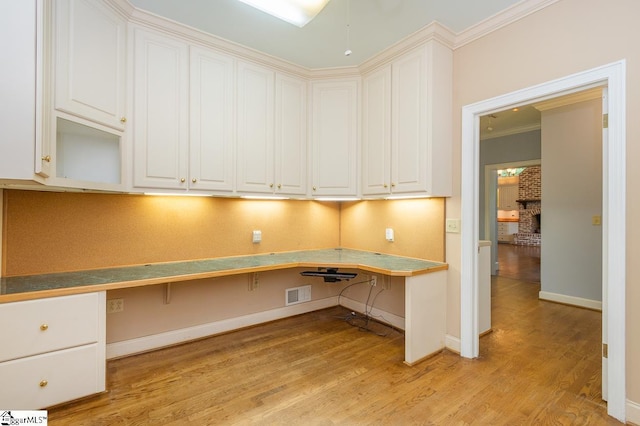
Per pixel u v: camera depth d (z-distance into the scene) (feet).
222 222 9.42
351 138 9.93
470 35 7.82
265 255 10.02
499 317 11.29
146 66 7.20
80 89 5.81
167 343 8.55
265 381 6.88
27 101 4.79
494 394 6.43
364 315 11.19
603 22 5.84
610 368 5.79
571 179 12.98
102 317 6.08
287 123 9.59
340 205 12.04
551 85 6.53
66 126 6.00
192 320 8.98
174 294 8.67
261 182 9.06
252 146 8.87
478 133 8.09
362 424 5.50
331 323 10.44
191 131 7.82
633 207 5.54
